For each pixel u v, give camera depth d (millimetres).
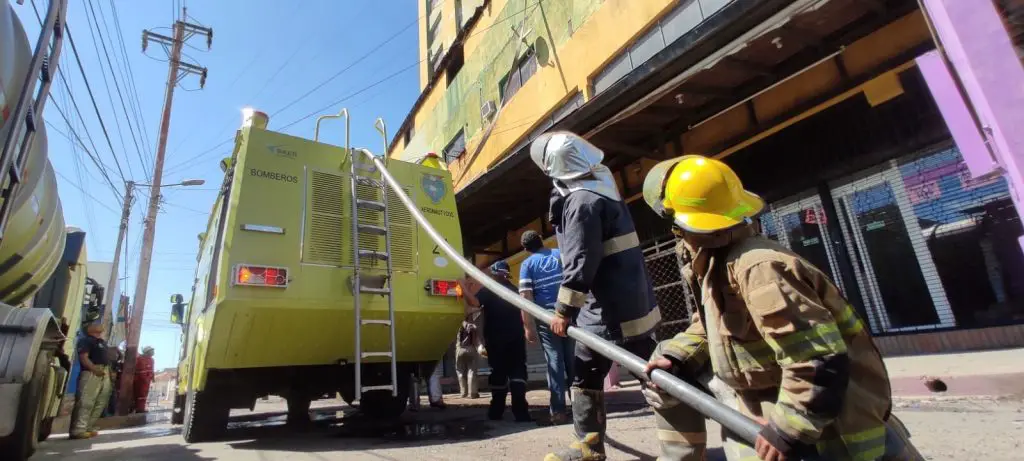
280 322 4066
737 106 6871
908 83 5258
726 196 1547
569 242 2396
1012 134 1773
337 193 4609
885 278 5562
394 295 4613
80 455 4156
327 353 4461
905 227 5414
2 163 2459
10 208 2660
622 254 2531
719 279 1578
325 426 5270
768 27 4582
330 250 4387
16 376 3346
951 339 4988
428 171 5238
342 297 4312
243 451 3770
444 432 4297
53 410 5449
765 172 6609
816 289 1370
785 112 6328
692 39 4918
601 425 2570
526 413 4734
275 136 4461
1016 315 4660
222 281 3865
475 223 10789
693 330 2031
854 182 5820
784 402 1299
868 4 5051
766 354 1505
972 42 1869
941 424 2945
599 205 2475
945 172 5125
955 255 5051
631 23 9359
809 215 6227
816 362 1246
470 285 5004
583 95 10539
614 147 7207
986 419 2947
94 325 6859
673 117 6867
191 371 4816
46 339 4398
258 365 4215
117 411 12023
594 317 2684
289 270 4137
